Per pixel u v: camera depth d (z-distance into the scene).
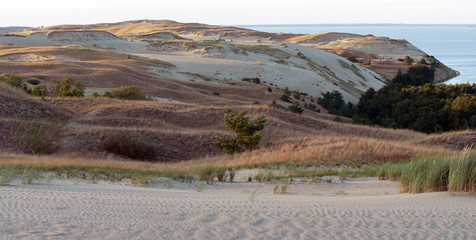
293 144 30.97
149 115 40.25
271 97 87.94
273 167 23.19
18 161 18.95
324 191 15.23
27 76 72.19
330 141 31.55
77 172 16.91
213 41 168.62
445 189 12.21
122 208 7.84
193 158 30.84
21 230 5.66
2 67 77.62
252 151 29.41
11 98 35.47
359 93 134.50
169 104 44.47
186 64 114.44
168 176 18.00
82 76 75.56
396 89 91.81
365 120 73.25
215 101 70.25
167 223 6.62
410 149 28.95
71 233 5.67
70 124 34.59
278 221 6.96
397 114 74.69
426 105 73.56
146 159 29.38
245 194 12.92
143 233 5.90
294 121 42.59
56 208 7.42
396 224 6.89
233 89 88.44
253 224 6.71
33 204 7.65
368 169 21.61
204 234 5.99
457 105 67.31
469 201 9.56
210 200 9.64
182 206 8.38
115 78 76.31
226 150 31.27
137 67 95.62
